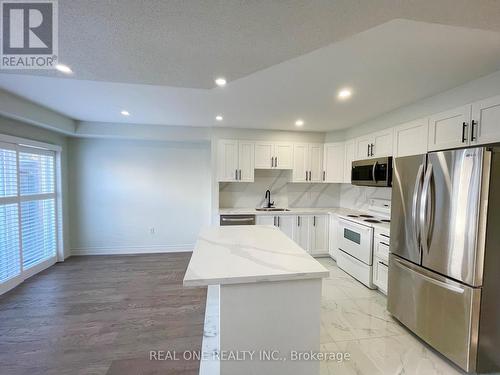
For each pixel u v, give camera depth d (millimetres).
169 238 4852
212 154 4340
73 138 4449
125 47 1381
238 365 1419
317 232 4383
